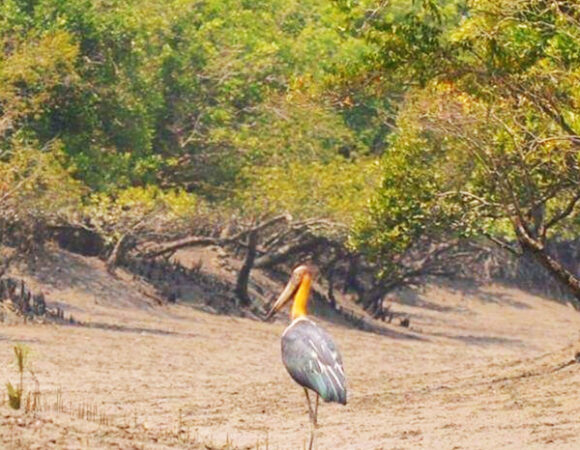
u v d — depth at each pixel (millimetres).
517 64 26688
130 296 58344
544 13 25547
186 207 60594
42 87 58625
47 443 17203
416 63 28000
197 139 68812
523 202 34094
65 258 59312
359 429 24344
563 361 35938
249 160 69688
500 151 31547
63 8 63750
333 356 18703
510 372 35375
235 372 39812
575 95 25172
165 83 70125
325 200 62812
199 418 26125
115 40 65062
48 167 54375
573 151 27250
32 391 28344
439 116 31750
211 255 69375
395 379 37125
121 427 21297
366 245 42250
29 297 50125
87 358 38750
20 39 60125
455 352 57812
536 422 24172
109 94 64875
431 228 35906
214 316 60062
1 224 57125
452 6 30109
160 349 44094
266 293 67812
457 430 23609
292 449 22109
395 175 35594
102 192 62500
